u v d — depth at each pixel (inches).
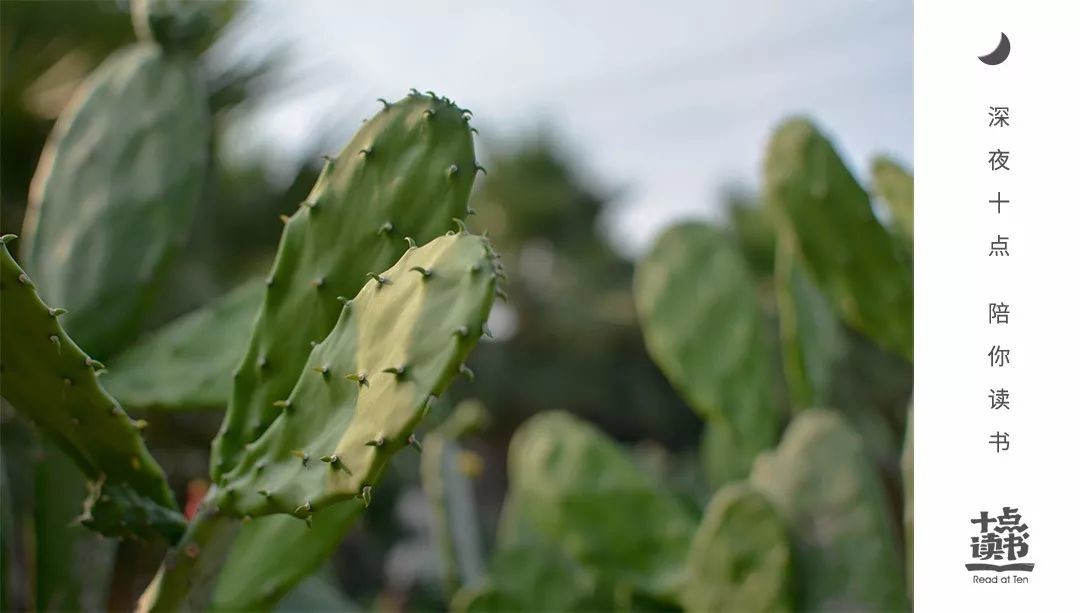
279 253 51.9
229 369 65.1
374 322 48.5
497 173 457.1
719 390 77.1
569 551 75.9
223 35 123.4
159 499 52.8
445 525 81.5
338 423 49.1
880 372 229.6
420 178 51.4
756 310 78.1
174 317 123.6
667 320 77.7
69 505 62.5
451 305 47.1
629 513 75.2
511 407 414.9
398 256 51.3
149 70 65.4
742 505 67.7
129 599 73.7
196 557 51.9
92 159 64.2
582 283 438.3
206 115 66.0
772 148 68.4
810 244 68.2
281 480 49.6
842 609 67.3
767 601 67.2
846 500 68.4
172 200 64.3
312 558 61.8
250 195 141.4
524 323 428.5
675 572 74.2
